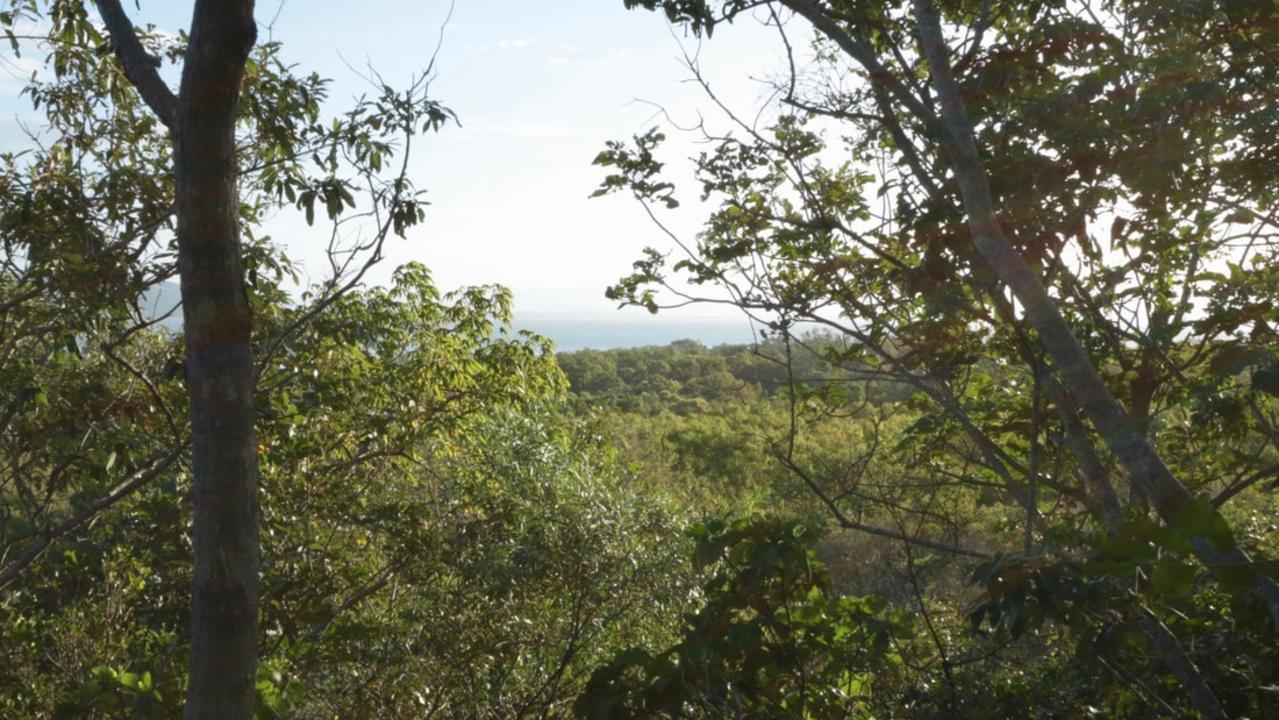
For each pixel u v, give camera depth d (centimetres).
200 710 254
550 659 591
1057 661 405
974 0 461
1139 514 294
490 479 674
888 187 434
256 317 598
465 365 797
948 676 369
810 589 382
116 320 556
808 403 549
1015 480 495
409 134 394
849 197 497
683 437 1877
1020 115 384
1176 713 333
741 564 383
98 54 528
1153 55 360
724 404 2098
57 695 487
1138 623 313
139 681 354
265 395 619
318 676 553
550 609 603
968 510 633
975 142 386
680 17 453
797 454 1259
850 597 389
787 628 374
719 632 376
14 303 514
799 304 469
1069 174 375
